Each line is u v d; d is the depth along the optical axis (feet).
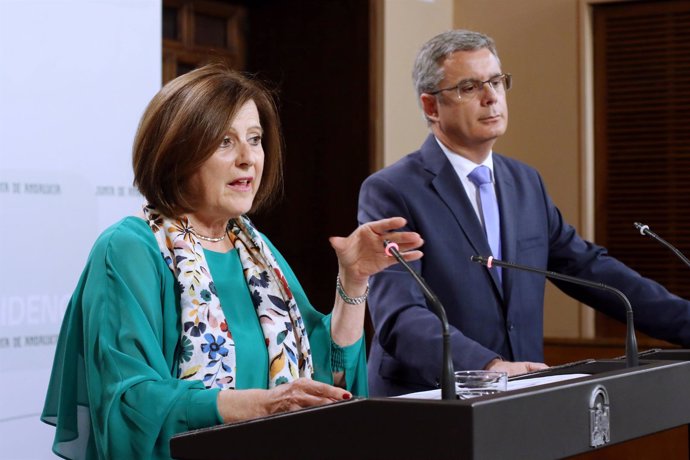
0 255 18.20
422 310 16.52
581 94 35.01
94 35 20.16
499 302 17.92
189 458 8.82
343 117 33.63
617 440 9.37
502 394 8.02
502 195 18.52
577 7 35.12
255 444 8.48
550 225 19.15
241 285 13.07
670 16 34.81
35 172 18.90
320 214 33.91
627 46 35.29
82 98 19.86
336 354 13.24
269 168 13.57
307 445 8.25
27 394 18.51
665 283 34.83
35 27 19.06
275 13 34.37
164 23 31.76
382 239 11.96
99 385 11.18
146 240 12.10
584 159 35.01
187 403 10.41
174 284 12.15
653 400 10.08
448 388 8.98
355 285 12.66
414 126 34.60
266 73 34.53
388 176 18.33
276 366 12.64
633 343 11.35
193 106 12.19
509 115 36.09
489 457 7.63
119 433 10.71
